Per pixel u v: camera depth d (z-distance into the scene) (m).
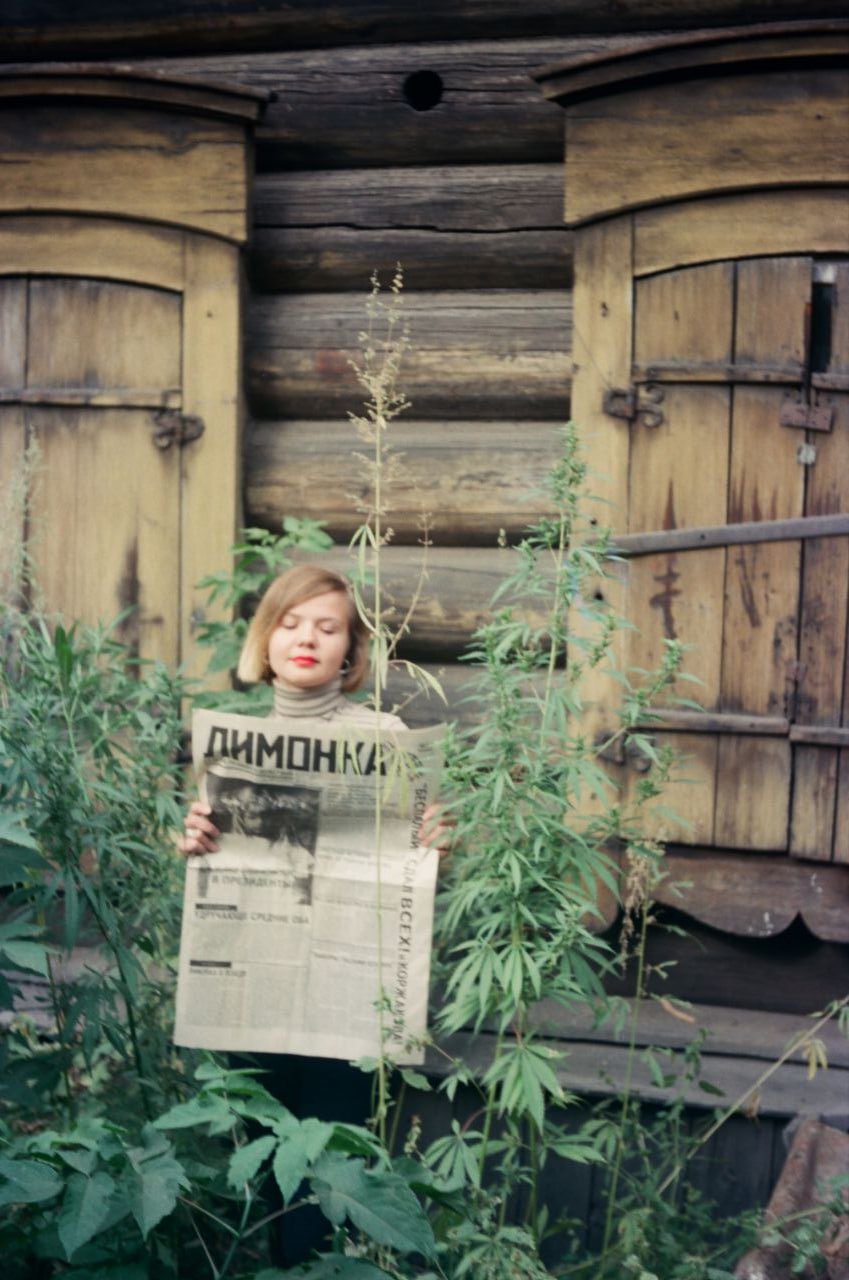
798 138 3.23
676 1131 2.71
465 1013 2.39
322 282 3.70
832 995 3.32
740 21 3.45
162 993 2.67
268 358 3.66
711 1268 2.43
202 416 3.57
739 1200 2.88
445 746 2.33
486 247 3.59
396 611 3.55
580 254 3.37
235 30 3.72
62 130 3.59
